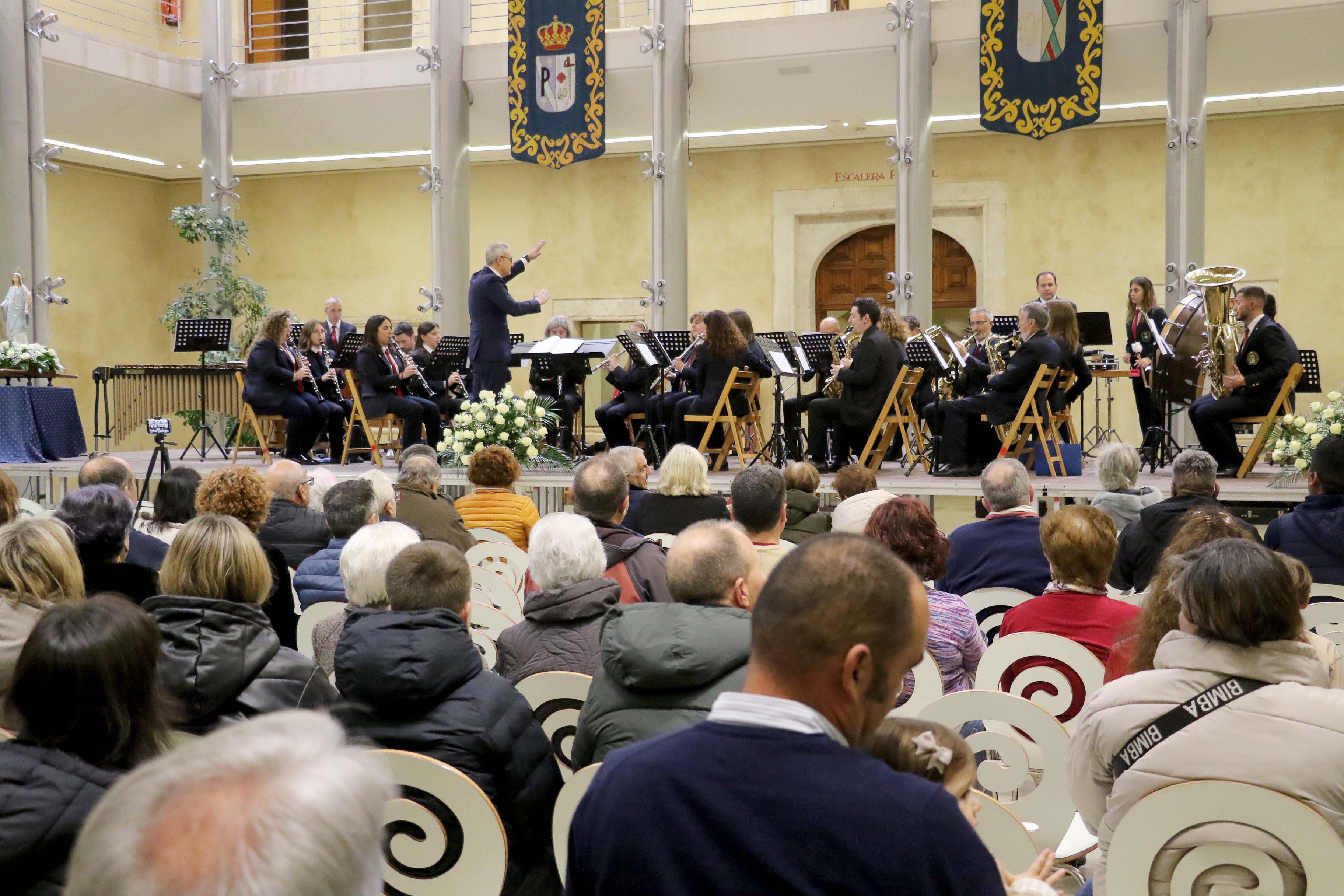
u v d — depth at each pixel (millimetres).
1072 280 14641
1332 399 7496
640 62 13258
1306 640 2510
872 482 5184
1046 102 11398
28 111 12516
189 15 16297
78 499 3400
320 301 17438
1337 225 13633
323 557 4016
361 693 2355
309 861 666
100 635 1665
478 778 2371
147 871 653
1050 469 8258
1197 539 2996
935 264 15469
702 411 8883
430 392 10898
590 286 16469
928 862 1166
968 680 3234
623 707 2326
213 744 730
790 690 1285
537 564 3100
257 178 17625
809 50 12820
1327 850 1809
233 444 12938
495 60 13609
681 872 1198
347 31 15094
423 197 17000
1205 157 12086
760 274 15867
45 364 10648
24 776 1630
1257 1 11312
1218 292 8242
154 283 17984
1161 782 1965
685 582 2439
